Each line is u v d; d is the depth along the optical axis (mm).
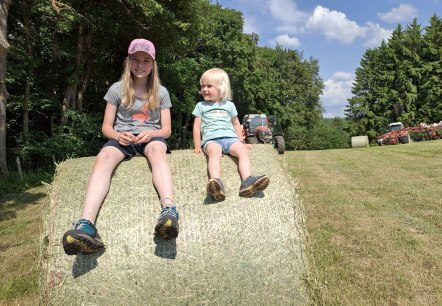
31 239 6223
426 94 51719
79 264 3197
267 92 46625
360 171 11906
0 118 12672
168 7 19500
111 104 3920
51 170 14828
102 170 3541
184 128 33250
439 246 4969
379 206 7105
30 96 17031
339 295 3697
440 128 32188
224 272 3270
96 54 20672
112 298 3141
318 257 4621
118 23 17688
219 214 3500
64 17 16281
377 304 3578
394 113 54281
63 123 16984
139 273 3197
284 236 3484
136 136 3859
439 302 3604
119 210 3443
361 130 55844
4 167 12609
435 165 11977
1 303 3961
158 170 3549
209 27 35094
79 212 3510
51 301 3135
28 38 16172
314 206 7273
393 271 4238
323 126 67000
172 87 25328
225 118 4258
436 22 54344
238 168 3932
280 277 3350
